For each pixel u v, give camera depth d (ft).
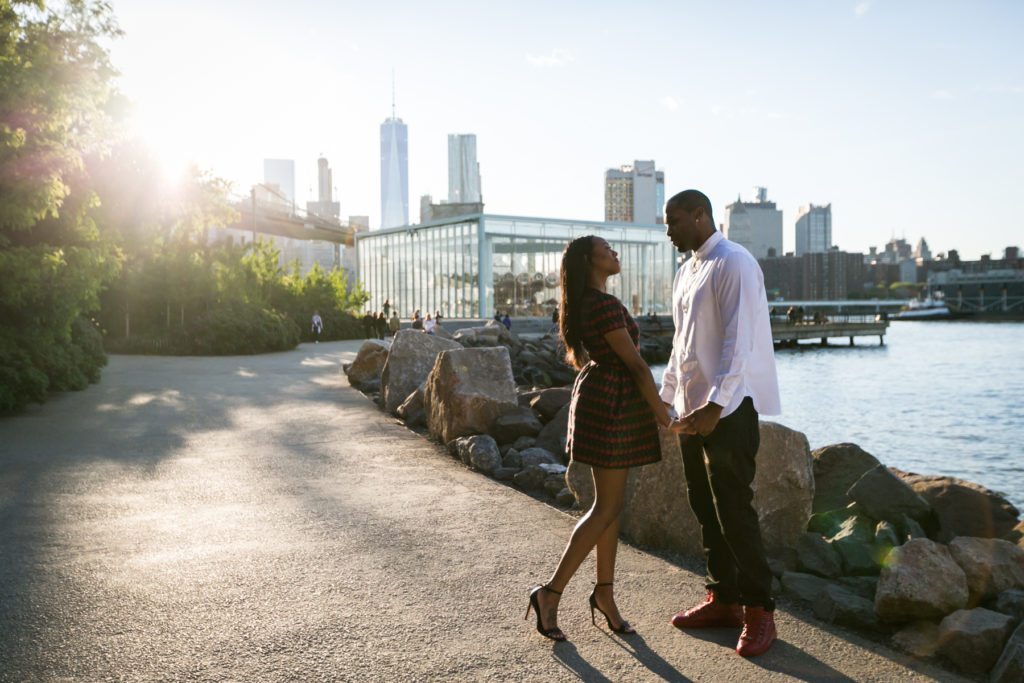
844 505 17.81
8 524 17.88
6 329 39.65
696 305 11.64
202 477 23.25
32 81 35.83
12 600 13.03
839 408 103.91
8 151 34.37
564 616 12.52
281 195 332.19
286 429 33.09
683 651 11.22
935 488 19.56
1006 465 61.72
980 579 12.60
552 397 31.09
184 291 98.12
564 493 20.59
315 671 10.42
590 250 11.93
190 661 10.72
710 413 10.78
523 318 182.19
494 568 14.83
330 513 18.98
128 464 25.23
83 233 44.11
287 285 147.84
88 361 51.67
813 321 290.56
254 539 16.70
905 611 11.65
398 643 11.37
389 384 39.52
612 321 11.59
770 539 15.56
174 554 15.61
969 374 161.58
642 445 11.77
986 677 10.44
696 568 15.11
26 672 10.37
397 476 23.52
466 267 183.62
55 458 26.25
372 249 215.10
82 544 16.30
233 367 70.54
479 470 24.66
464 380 29.22
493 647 11.27
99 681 10.11
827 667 10.72
